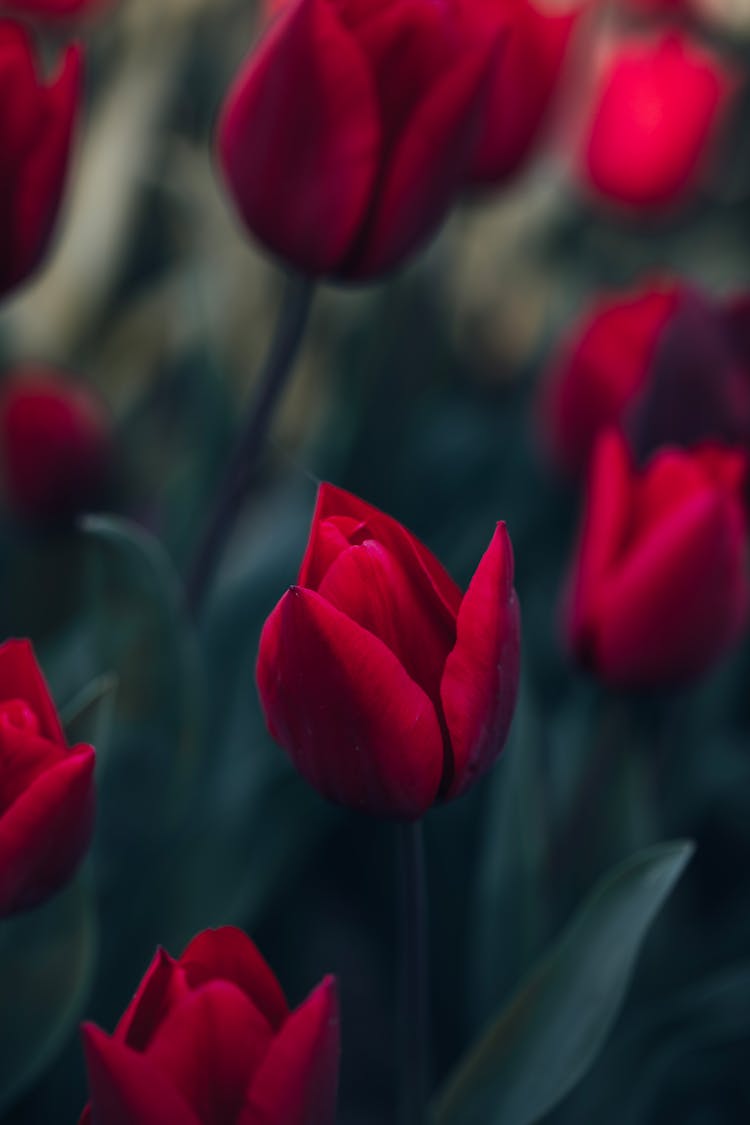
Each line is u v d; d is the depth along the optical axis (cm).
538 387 129
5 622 117
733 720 126
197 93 173
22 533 116
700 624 96
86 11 142
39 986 94
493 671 84
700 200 176
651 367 105
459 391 151
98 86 153
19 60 92
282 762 107
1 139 93
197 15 165
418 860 87
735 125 185
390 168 94
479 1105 91
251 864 105
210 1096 82
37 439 113
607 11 185
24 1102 104
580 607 97
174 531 119
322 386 138
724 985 102
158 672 100
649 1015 105
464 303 155
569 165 165
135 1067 80
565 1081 91
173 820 102
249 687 111
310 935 124
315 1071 81
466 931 115
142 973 103
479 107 94
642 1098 106
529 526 127
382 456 131
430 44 93
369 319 136
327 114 93
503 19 96
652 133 142
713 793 117
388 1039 125
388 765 84
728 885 123
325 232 95
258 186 95
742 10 188
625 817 107
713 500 94
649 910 90
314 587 85
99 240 138
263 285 142
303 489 121
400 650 85
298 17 92
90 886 94
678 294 106
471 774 85
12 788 85
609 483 96
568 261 165
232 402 121
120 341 140
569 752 111
